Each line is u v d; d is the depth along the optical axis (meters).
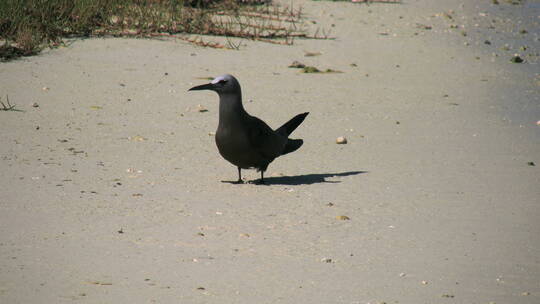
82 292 7.43
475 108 17.72
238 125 11.55
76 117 15.02
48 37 20.69
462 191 11.84
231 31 23.28
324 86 18.84
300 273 8.28
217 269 8.27
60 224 9.44
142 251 8.70
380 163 13.36
